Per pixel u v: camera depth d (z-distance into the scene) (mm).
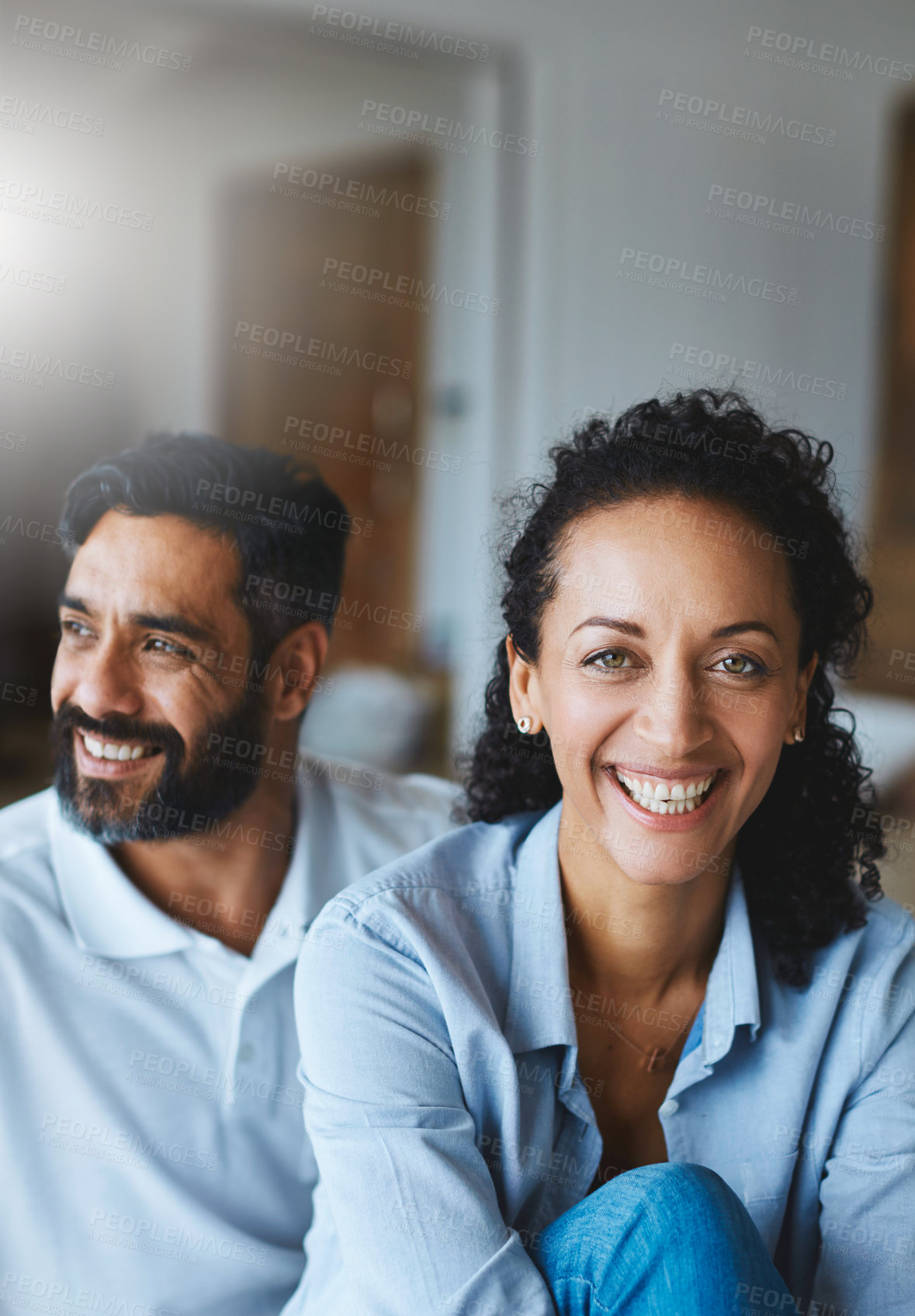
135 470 1237
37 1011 1182
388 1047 963
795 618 995
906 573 3699
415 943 990
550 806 1203
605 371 4340
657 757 947
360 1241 915
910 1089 1042
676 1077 1046
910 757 2830
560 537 1000
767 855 1097
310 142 5363
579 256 4352
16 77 5320
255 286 5637
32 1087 1173
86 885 1234
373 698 4098
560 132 4316
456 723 4125
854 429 3965
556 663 1003
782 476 996
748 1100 1057
